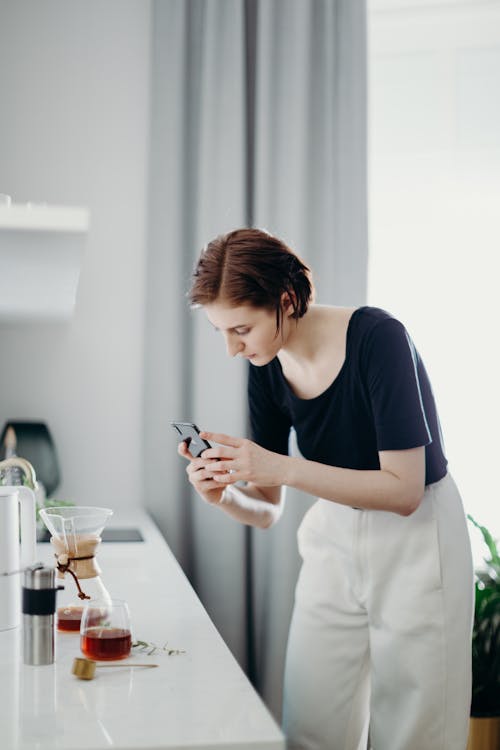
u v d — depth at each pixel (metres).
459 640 1.60
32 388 2.70
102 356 2.72
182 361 2.65
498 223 2.95
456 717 1.59
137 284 2.74
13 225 1.09
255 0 2.72
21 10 2.72
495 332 2.95
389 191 2.96
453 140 2.95
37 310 2.19
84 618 1.16
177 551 2.63
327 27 2.69
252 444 1.48
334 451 1.65
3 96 2.71
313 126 2.70
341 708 1.74
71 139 2.73
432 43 2.96
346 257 2.67
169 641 1.23
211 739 0.89
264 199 2.64
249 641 2.68
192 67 2.70
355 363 1.52
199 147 2.67
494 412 2.95
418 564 1.60
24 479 2.30
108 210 2.73
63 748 0.86
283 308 1.50
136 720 0.94
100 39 2.74
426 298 2.95
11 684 1.05
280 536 2.57
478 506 2.94
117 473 2.72
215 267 1.44
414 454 1.47
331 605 1.71
